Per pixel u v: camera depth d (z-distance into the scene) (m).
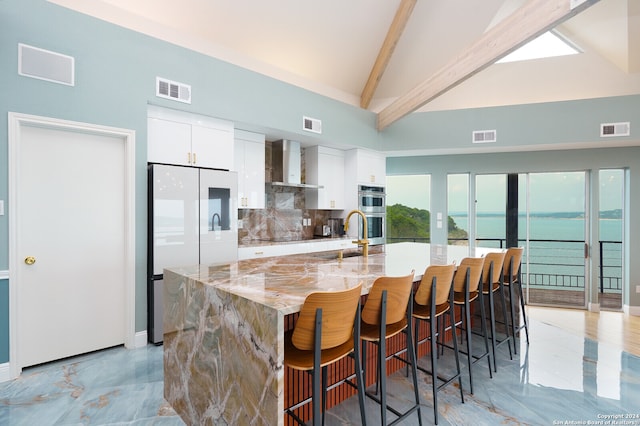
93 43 2.83
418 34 4.89
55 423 1.95
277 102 4.25
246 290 1.61
